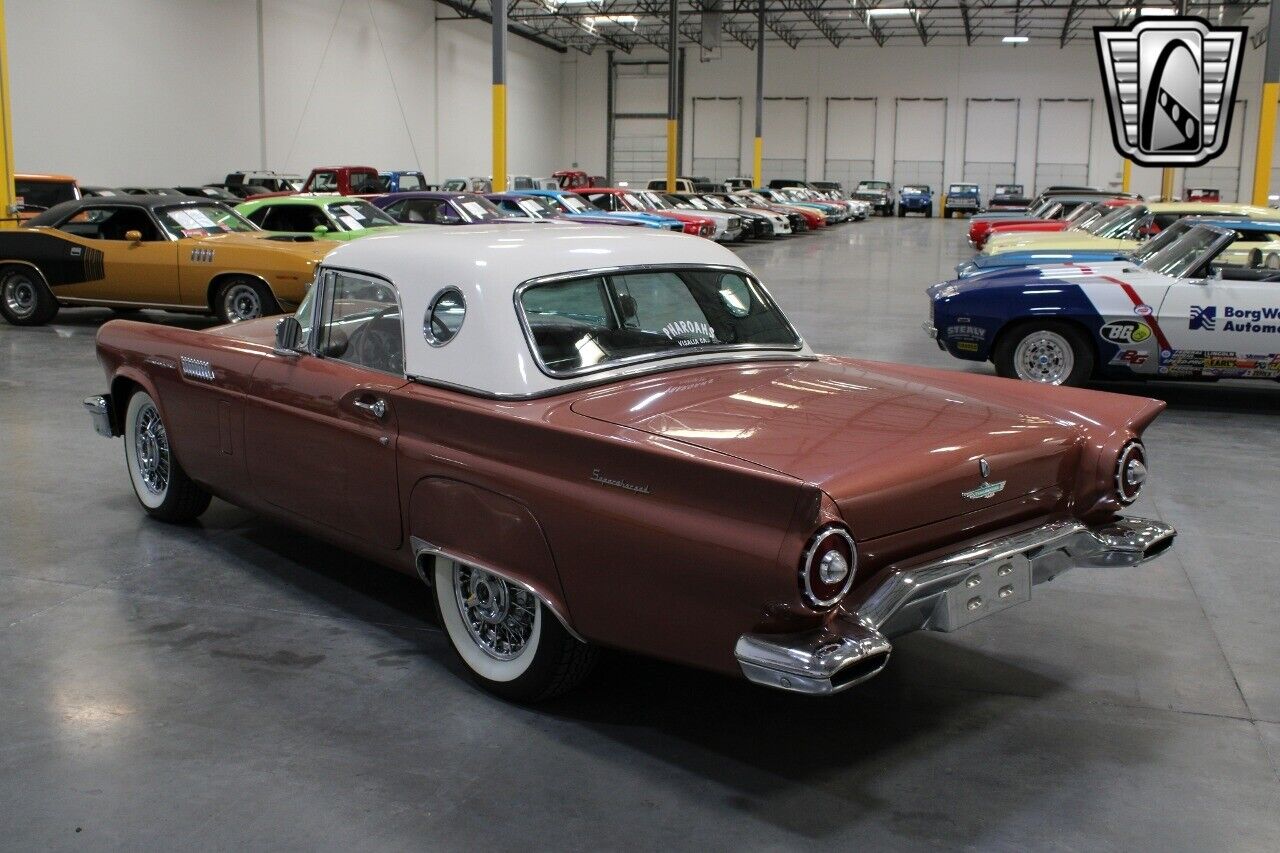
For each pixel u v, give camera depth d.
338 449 3.68
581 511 2.84
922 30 46.66
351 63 32.84
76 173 22.95
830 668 2.42
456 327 3.34
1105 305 7.87
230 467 4.31
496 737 3.11
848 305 14.38
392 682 3.45
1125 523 3.41
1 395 7.90
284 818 2.67
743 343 3.75
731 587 2.55
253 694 3.35
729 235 26.17
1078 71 48.81
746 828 2.66
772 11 43.44
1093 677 3.57
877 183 49.16
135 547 4.70
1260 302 7.61
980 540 3.00
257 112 28.45
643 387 3.29
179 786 2.82
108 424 5.10
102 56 23.41
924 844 2.60
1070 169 49.75
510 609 3.25
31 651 3.64
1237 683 3.53
